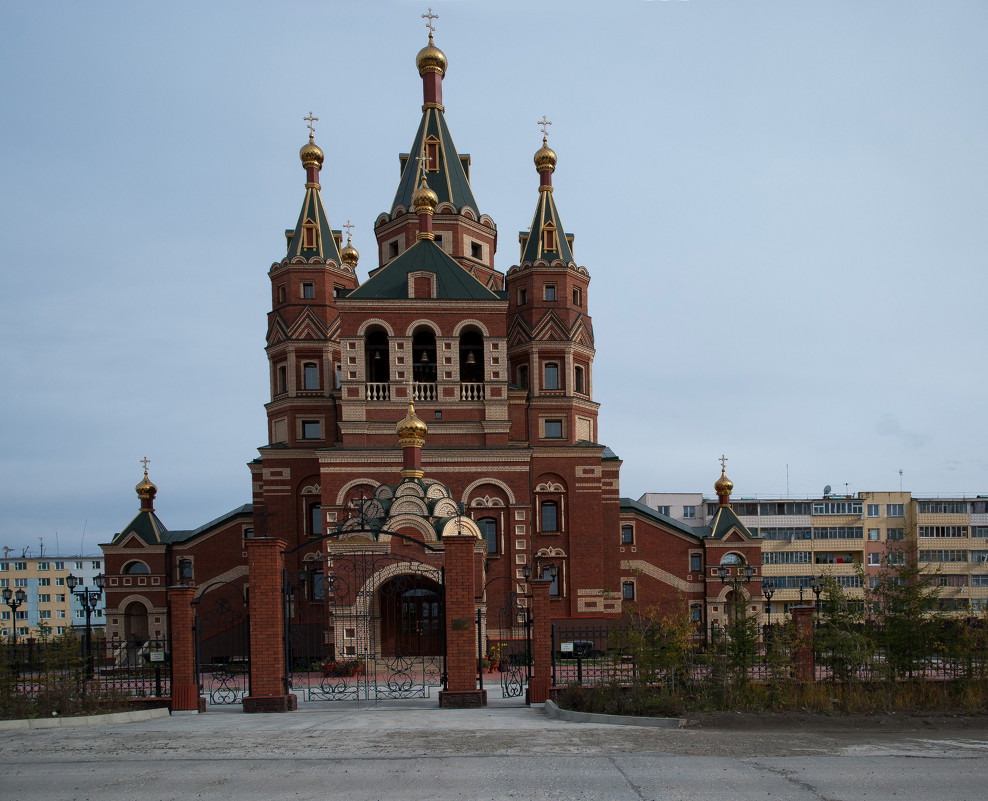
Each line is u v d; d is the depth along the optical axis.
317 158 57.00
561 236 55.09
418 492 41.09
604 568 54.09
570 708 23.44
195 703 26.02
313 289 54.84
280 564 25.97
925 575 28.66
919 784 14.67
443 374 48.03
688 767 15.73
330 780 15.01
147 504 58.31
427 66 58.59
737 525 57.91
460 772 15.41
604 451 56.78
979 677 24.70
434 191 56.56
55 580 108.81
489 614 46.88
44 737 19.64
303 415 53.16
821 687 23.81
